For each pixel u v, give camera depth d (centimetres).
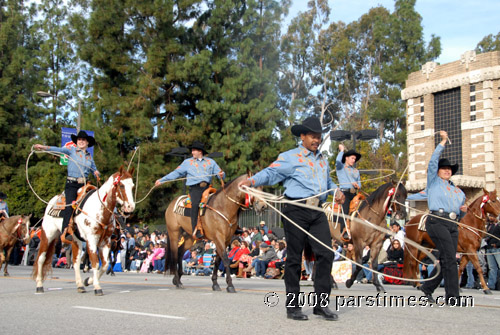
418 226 1224
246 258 1859
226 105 3206
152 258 2175
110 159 3117
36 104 4503
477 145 2844
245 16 3600
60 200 1072
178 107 3247
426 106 3119
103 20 3241
